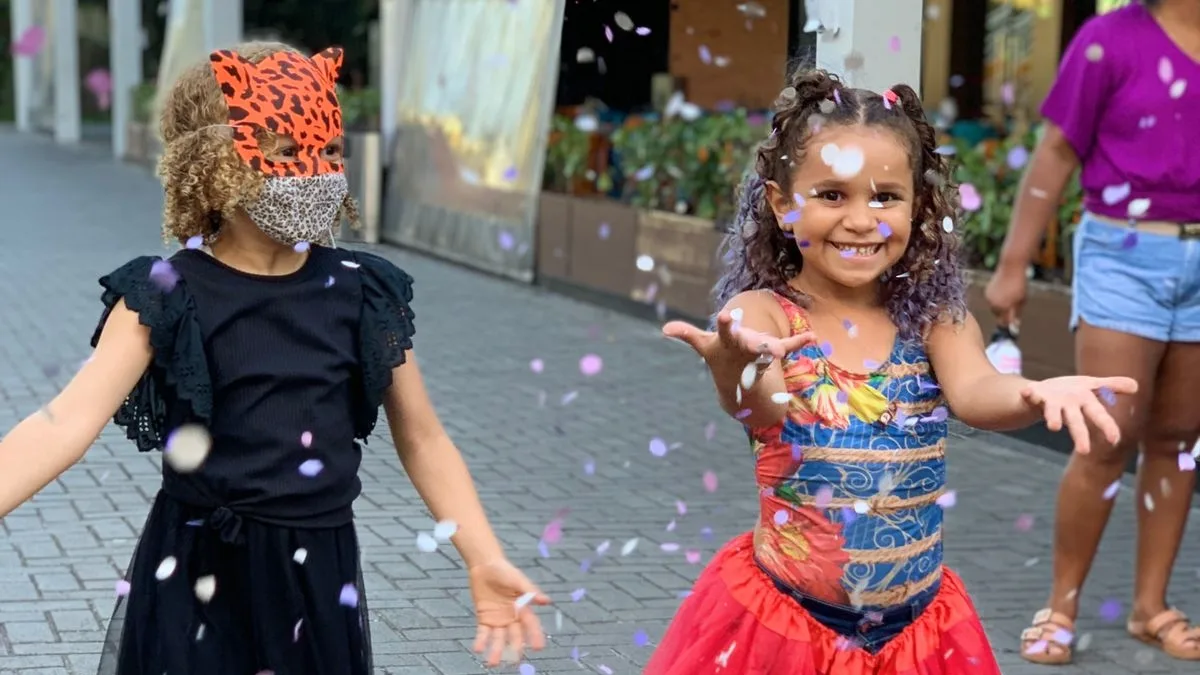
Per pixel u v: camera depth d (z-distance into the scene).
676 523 5.88
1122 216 4.39
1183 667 4.50
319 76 2.67
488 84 12.96
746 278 2.96
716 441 7.30
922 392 2.84
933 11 10.20
